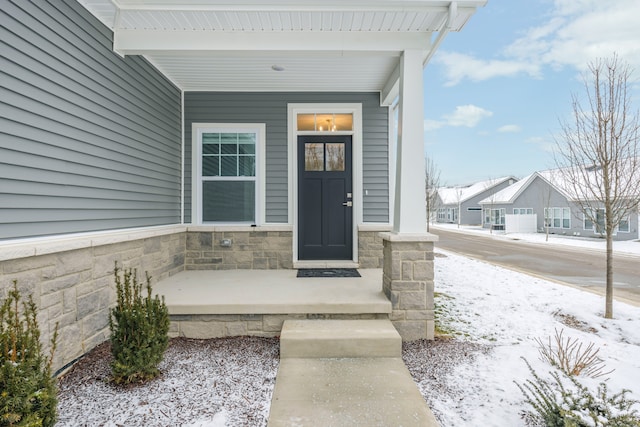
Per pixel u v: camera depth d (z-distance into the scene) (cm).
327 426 182
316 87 488
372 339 269
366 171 506
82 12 271
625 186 418
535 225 2100
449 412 199
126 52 328
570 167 545
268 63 406
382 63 410
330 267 494
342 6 292
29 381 146
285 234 493
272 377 240
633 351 292
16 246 202
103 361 254
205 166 498
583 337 323
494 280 591
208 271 473
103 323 288
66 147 252
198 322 313
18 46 209
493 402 208
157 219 409
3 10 198
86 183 276
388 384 227
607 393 196
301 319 313
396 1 287
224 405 204
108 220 307
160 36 325
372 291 357
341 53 340
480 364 263
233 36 332
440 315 389
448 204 3519
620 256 1060
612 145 421
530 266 842
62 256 241
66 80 252
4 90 200
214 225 489
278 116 500
